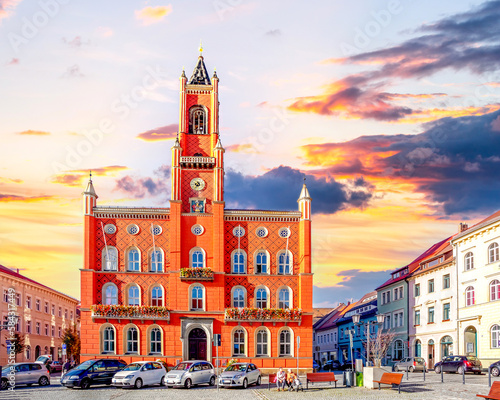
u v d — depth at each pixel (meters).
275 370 62.56
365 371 44.59
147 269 63.94
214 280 63.78
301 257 64.94
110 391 43.59
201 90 70.50
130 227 64.50
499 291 59.09
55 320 100.50
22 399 37.62
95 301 62.59
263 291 64.75
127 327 62.28
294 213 65.88
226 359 62.47
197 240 64.69
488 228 61.19
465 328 65.06
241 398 38.25
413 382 46.84
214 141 69.00
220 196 65.56
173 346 62.25
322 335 125.88
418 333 77.44
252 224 65.69
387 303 89.19
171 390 44.59
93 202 64.31
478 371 56.41
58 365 80.88
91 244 63.22
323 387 45.66
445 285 70.81
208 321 62.81
